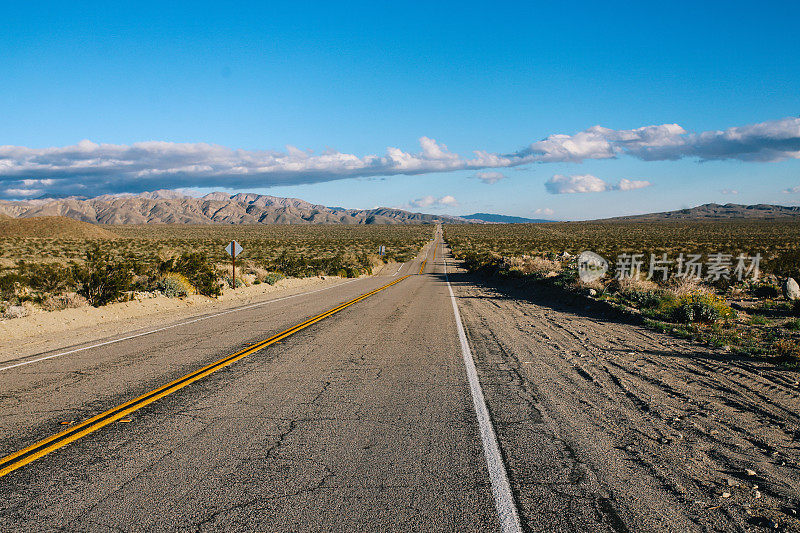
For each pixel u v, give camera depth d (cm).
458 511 323
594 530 302
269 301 1895
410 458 408
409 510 323
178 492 347
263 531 298
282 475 374
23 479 366
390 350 896
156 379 673
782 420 535
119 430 473
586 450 433
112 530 299
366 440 448
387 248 9669
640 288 1784
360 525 305
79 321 1259
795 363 816
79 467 388
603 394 623
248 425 488
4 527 300
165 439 449
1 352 885
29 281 1772
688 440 466
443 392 616
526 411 543
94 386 635
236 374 704
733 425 514
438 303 1825
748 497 352
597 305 1633
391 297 2067
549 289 2184
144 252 6041
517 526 305
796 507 339
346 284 3089
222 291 2150
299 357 828
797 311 1397
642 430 491
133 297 1620
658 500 344
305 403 564
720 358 863
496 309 1658
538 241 9894
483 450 427
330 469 385
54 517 314
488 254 5806
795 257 3119
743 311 1495
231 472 379
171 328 1170
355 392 612
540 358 843
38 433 463
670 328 1186
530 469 390
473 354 866
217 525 304
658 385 676
